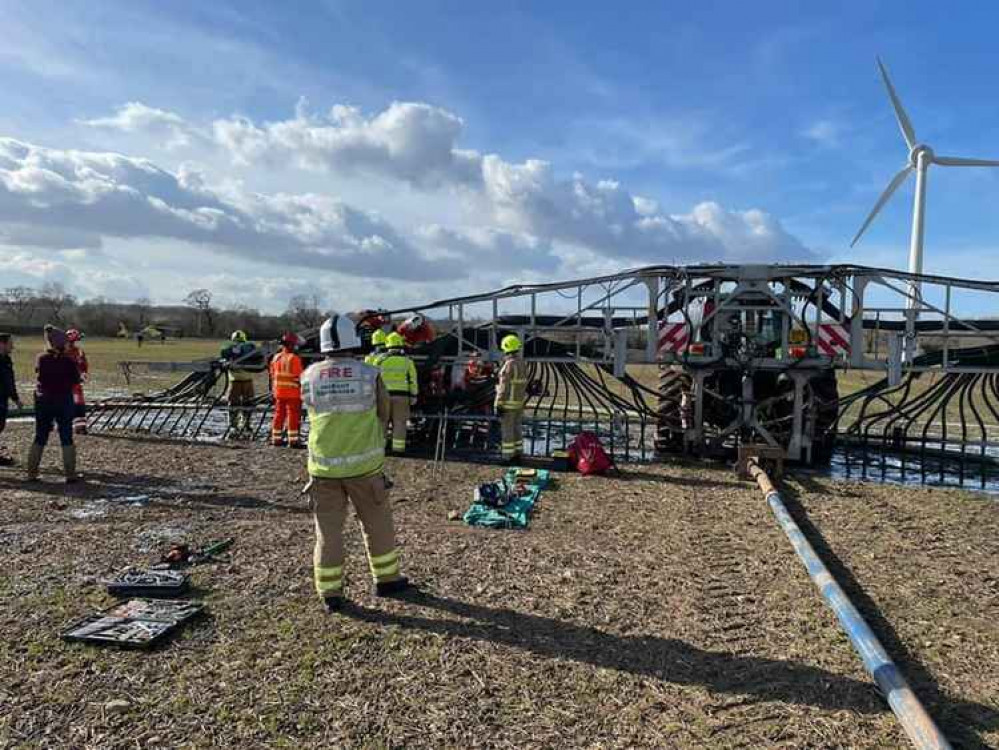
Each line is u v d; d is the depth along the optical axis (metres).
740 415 10.63
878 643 4.09
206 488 8.45
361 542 6.28
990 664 4.12
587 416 15.73
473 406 12.25
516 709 3.56
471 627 4.52
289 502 7.80
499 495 7.57
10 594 4.92
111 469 9.51
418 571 5.54
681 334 10.83
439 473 9.68
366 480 4.84
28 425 13.53
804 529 7.04
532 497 8.02
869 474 10.20
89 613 4.61
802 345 10.30
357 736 3.30
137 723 3.38
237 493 8.21
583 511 7.62
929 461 11.39
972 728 3.43
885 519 7.45
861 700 3.67
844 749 3.24
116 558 5.73
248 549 6.02
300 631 4.41
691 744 3.27
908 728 3.27
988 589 5.38
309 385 4.82
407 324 11.94
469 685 3.79
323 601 4.77
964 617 4.83
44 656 4.01
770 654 4.19
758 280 10.43
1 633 4.29
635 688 3.78
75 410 8.71
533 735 3.34
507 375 10.38
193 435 12.49
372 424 4.88
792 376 10.49
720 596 5.12
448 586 5.23
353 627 4.48
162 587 4.92
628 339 11.35
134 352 41.62
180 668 3.91
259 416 15.59
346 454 4.73
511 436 10.51
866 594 5.26
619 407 12.48
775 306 10.66
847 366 10.30
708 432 11.48
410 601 4.93
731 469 10.12
